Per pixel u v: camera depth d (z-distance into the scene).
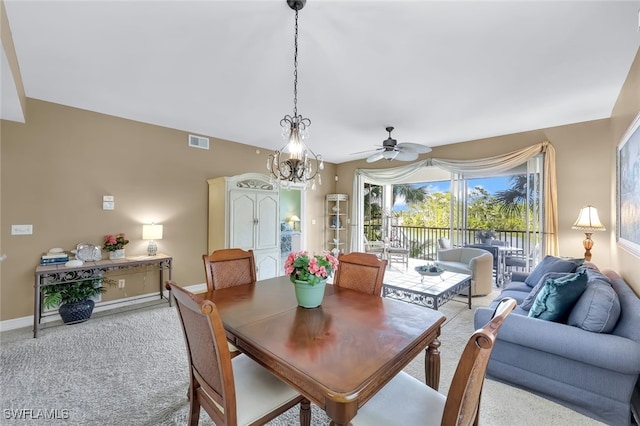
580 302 1.86
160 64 2.41
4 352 2.49
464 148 4.80
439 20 1.84
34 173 3.13
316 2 1.69
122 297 3.75
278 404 1.31
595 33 1.95
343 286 2.28
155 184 4.02
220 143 4.73
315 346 1.25
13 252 3.02
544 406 1.84
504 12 1.76
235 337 1.40
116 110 3.47
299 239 5.88
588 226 3.36
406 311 1.68
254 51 2.21
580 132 3.80
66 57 2.30
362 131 4.22
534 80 2.64
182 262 4.27
